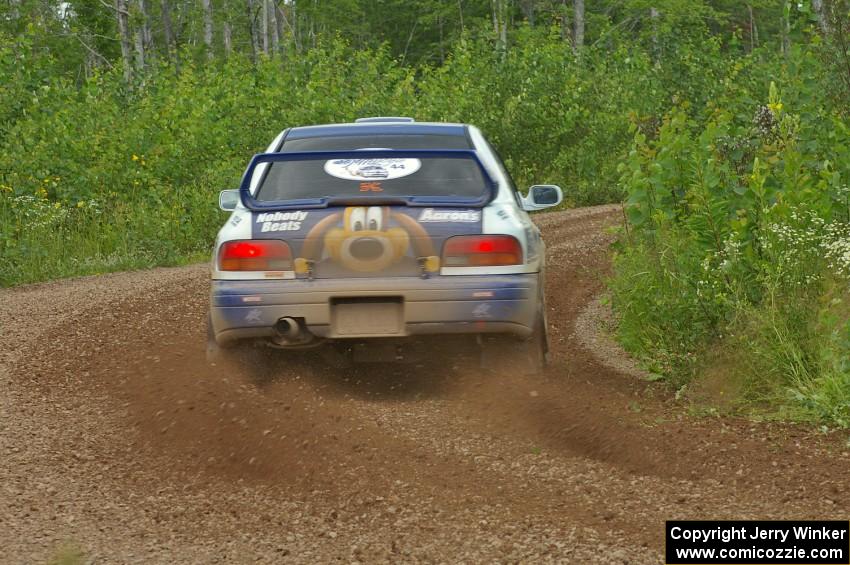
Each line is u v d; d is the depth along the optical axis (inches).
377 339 372.5
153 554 247.0
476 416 361.1
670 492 289.1
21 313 595.8
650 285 462.9
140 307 606.9
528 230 384.5
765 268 418.3
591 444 332.5
